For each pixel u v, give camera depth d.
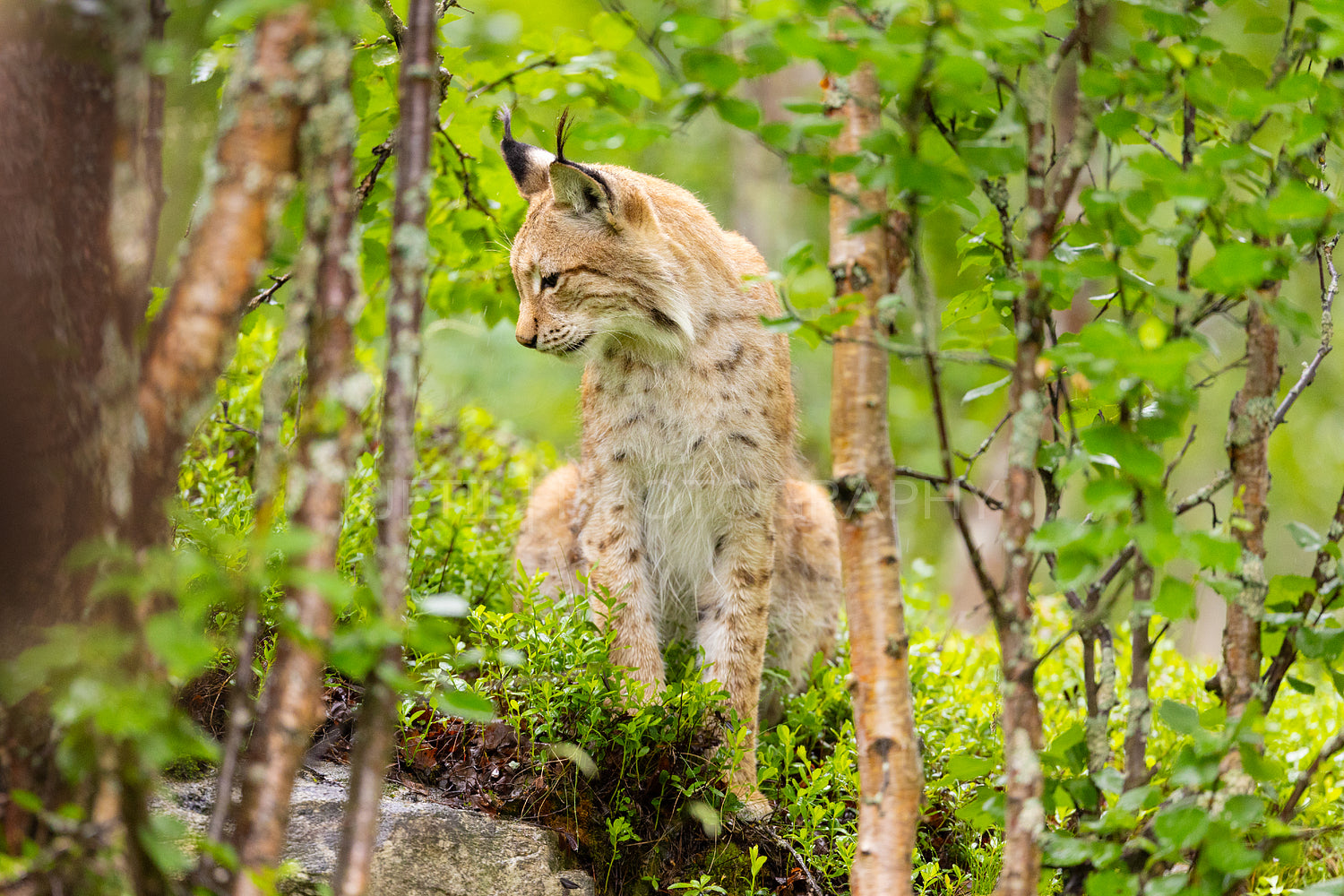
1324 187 5.50
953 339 5.24
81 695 3.35
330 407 3.90
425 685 6.77
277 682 3.90
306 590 3.84
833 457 4.71
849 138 4.68
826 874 6.82
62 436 4.09
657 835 6.99
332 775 6.46
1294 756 7.49
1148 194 4.45
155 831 3.78
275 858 3.88
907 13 4.31
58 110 4.10
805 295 5.46
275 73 3.77
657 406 8.63
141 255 3.88
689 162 21.52
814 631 9.62
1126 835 4.94
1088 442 4.18
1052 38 5.10
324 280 3.94
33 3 3.91
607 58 5.74
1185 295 4.37
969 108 4.84
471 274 9.77
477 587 9.01
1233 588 4.48
